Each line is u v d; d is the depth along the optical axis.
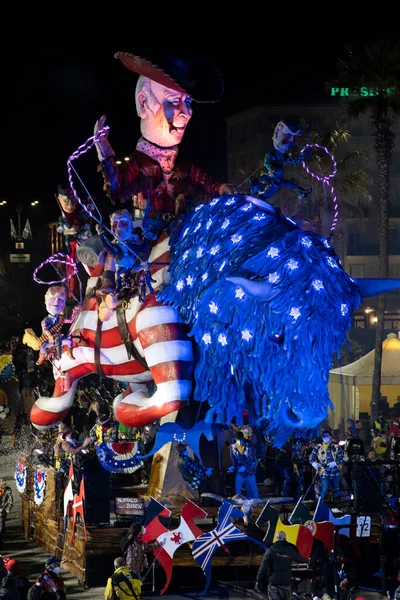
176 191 23.17
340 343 19.47
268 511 20.20
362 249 80.62
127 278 22.00
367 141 77.62
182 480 22.95
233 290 19.80
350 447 21.73
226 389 20.73
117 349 22.88
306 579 20.28
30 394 42.12
